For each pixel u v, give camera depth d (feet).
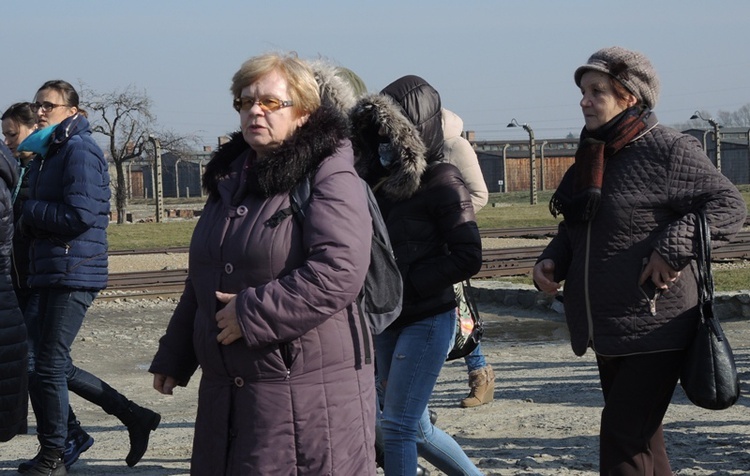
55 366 24.99
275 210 14.33
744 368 40.11
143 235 148.66
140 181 348.59
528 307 66.03
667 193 17.44
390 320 15.69
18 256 26.21
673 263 16.87
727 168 323.78
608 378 18.90
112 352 52.47
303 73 14.79
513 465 25.66
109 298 73.51
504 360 46.32
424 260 19.48
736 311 56.54
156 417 26.89
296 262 14.28
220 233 14.53
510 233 129.59
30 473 25.17
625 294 17.51
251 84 14.62
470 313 22.25
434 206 19.40
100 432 32.78
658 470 18.07
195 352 14.89
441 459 20.54
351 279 14.10
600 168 17.72
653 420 17.84
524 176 344.69
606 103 17.74
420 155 19.07
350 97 19.30
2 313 20.61
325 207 14.20
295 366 14.15
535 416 32.07
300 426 14.14
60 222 24.43
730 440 27.48
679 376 17.74
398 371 19.40
